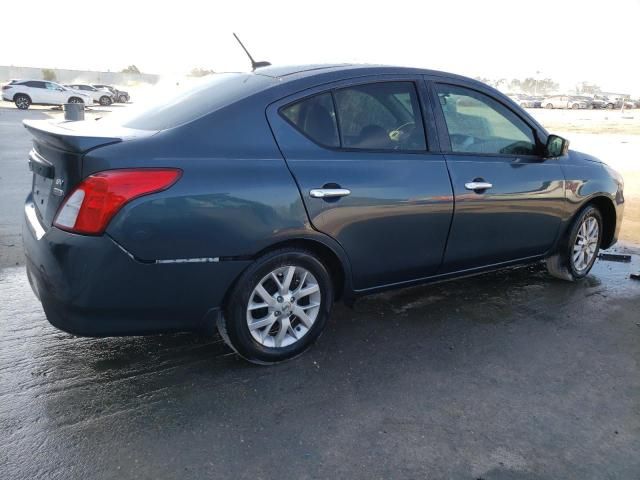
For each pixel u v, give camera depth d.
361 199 3.25
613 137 23.67
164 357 3.31
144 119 3.14
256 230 2.91
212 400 2.89
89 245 2.58
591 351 3.62
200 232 2.76
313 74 3.31
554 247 4.63
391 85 3.55
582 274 4.95
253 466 2.42
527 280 4.96
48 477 2.30
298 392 3.00
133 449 2.49
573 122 36.12
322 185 3.10
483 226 3.91
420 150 3.61
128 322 2.77
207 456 2.47
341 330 3.78
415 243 3.58
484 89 4.03
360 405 2.90
